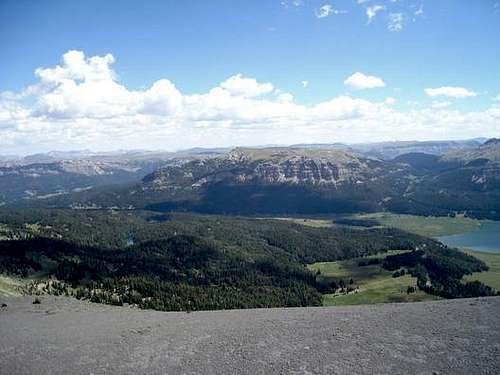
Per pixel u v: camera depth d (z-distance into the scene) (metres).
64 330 79.69
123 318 90.19
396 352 56.94
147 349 65.56
